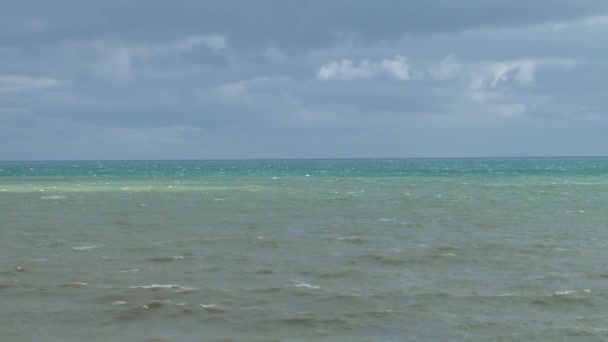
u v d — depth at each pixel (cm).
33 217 4275
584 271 2481
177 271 2472
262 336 1723
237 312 1914
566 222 4047
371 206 5159
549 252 2895
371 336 1723
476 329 1772
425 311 1931
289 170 15838
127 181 9600
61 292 2130
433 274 2441
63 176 11894
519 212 4659
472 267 2570
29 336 1705
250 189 7444
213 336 1720
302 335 1731
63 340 1678
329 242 3191
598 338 1702
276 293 2128
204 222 4019
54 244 3108
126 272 2448
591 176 10919
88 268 2522
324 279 2348
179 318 1862
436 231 3616
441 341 1683
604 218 4266
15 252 2883
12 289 2166
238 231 3597
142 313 1898
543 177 10631
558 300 2044
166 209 4856
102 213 4547
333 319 1848
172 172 14425
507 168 16500
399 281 2319
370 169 16438
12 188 7744
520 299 2056
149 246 3042
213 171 15238
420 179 10100
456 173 12825
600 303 2012
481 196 6281
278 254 2848
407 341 1683
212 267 2547
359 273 2442
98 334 1728
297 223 3984
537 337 1709
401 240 3262
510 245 3077
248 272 2455
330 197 6138
